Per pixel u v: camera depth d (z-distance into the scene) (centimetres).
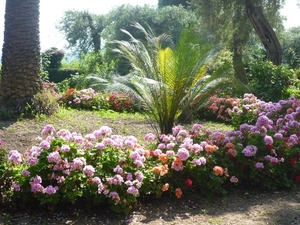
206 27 1889
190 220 405
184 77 655
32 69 926
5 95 907
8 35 920
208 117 1196
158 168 430
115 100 1281
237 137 553
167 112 682
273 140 551
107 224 385
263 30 1795
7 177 396
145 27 2222
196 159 459
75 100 1251
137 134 838
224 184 510
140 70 700
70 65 2459
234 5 1819
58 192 393
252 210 439
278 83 1316
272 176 517
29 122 855
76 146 434
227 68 705
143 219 402
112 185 402
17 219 383
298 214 427
